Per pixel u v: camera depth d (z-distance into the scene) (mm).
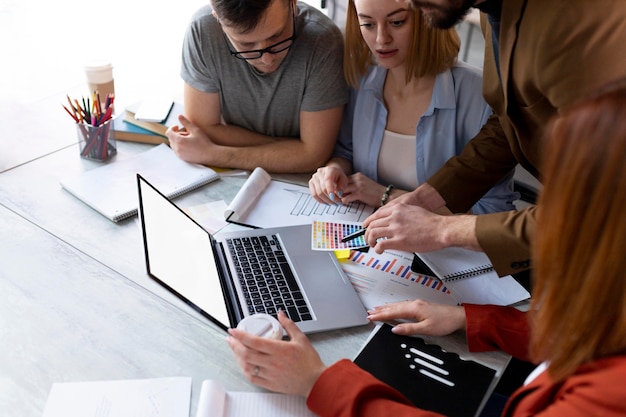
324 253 1322
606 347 646
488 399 1104
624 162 576
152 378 1020
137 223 1414
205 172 1617
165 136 1757
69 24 3035
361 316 1164
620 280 604
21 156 1650
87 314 1149
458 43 1535
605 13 958
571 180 611
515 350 1082
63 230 1377
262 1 1387
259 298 1187
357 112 1682
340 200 1541
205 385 978
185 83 1732
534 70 1072
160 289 1219
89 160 1649
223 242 1339
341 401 911
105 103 1633
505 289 1239
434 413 865
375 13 1402
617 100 591
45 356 1056
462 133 1623
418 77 1533
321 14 1677
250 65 1648
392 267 1304
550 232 645
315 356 998
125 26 3078
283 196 1549
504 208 1632
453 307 1143
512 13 1078
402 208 1267
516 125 1224
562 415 675
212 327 1134
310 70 1620
